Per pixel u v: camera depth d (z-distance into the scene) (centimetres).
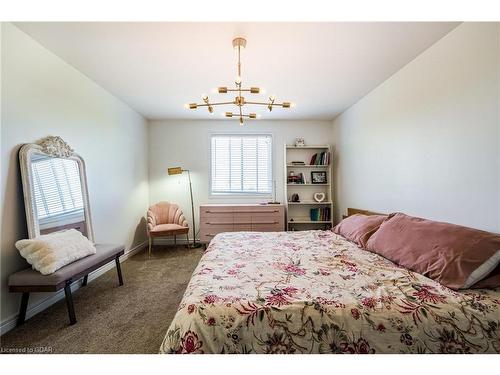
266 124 475
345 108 403
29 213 200
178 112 423
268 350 107
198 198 472
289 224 465
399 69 264
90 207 288
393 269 162
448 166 202
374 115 319
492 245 140
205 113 429
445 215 205
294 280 144
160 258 375
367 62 248
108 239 331
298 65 254
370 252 207
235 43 207
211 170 475
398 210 270
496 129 163
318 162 458
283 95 342
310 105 387
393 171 279
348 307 114
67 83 254
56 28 196
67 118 255
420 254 162
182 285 271
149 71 269
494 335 109
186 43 214
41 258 185
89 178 292
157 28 194
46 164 226
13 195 195
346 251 208
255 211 431
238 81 214
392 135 280
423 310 113
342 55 235
